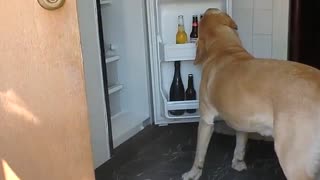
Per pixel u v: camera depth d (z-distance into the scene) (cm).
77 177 97
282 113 150
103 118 236
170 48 271
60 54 87
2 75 84
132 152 249
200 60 212
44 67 87
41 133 90
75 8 86
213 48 203
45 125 90
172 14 285
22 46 84
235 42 203
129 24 282
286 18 279
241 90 169
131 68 290
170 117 283
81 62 90
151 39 277
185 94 290
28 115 88
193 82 290
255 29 287
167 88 296
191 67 290
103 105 235
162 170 226
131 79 293
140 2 275
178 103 280
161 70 288
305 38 288
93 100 226
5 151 88
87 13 218
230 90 175
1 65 84
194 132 275
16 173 90
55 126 91
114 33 288
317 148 143
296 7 279
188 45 270
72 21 86
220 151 247
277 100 153
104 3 276
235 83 173
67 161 94
